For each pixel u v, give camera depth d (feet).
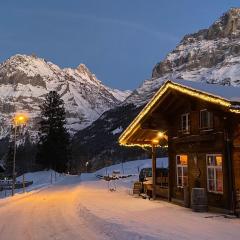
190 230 48.06
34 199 103.40
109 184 164.14
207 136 69.05
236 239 42.45
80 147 591.78
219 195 66.03
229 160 63.10
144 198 94.17
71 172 444.55
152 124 86.79
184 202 74.43
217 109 63.98
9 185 215.92
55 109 344.69
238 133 63.98
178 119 82.38
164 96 78.69
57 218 63.10
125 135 94.22
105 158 474.90
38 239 45.62
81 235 47.32
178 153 81.56
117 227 50.39
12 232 50.80
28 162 427.74
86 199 94.12
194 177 74.43
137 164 298.35
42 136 345.51
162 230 47.98
